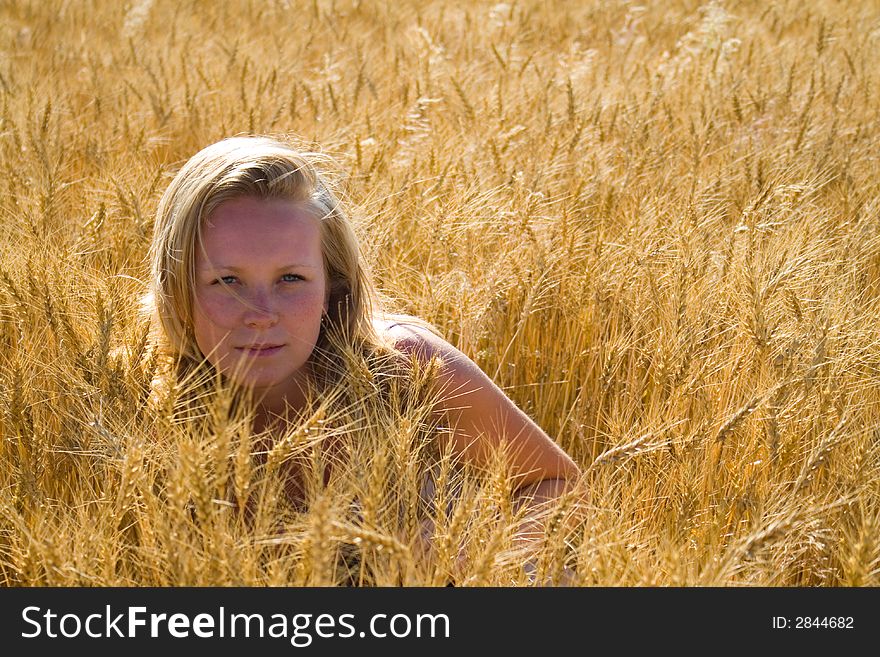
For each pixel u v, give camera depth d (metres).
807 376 3.93
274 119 8.23
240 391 3.31
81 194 6.53
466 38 12.88
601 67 10.78
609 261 5.32
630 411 4.21
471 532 2.90
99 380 3.50
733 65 10.30
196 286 3.17
